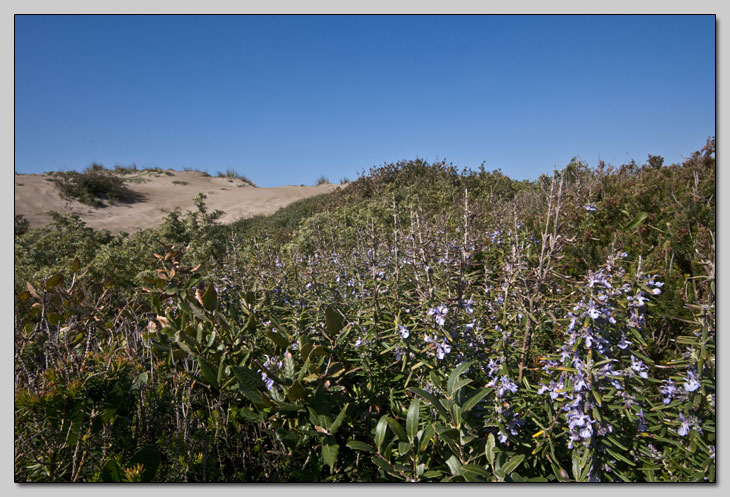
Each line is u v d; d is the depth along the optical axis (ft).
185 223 26.11
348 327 8.48
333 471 6.64
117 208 60.80
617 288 6.17
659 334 8.93
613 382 5.64
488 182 38.75
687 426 5.58
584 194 16.89
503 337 7.18
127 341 8.99
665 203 14.62
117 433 7.29
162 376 8.54
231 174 94.48
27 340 8.21
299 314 9.79
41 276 17.52
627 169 23.24
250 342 8.90
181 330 8.14
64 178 63.21
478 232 13.09
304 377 6.93
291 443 6.93
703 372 5.61
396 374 8.11
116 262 18.34
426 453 6.29
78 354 7.63
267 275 11.85
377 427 6.20
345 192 47.32
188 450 6.54
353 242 19.53
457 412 5.83
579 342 5.69
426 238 10.19
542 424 6.21
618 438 5.77
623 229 13.64
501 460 5.62
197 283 10.36
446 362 7.09
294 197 69.00
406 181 43.11
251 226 46.44
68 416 6.47
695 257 9.37
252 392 6.70
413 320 7.89
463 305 7.16
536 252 12.87
